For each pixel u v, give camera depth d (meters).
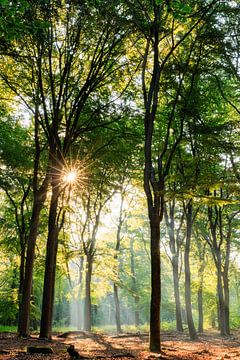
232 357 10.74
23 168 23.27
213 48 16.58
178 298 31.81
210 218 28.91
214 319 48.09
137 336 24.94
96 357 10.41
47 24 10.48
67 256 30.02
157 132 21.62
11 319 44.00
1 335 19.11
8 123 26.52
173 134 20.88
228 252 32.50
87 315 30.98
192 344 18.17
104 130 21.23
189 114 16.97
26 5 8.59
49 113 20.06
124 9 14.50
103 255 31.48
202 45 16.48
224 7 15.62
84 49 17.56
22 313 18.78
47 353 11.04
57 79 19.20
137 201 33.75
